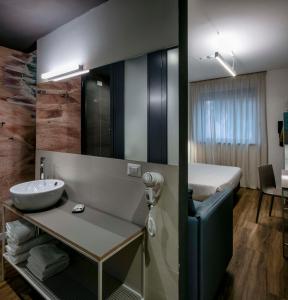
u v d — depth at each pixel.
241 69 4.34
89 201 1.86
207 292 1.52
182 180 1.34
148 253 1.47
